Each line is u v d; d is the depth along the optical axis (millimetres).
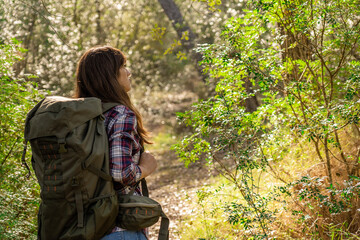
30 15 10297
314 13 3191
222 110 3191
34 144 1855
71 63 10523
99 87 2129
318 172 3492
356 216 3057
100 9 13125
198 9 12477
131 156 1984
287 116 3783
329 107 3365
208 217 4340
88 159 1815
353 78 3010
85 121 1851
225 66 3377
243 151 3004
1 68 4332
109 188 1891
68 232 1839
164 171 9492
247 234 3473
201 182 7320
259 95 7719
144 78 17312
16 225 3697
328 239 3129
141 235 2020
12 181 4070
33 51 10797
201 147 3477
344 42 3180
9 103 4164
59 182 1807
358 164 3225
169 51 7605
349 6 3111
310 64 3609
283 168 3807
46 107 1884
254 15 3525
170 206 6148
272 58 3412
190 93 16781
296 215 3363
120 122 1970
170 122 14688
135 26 15609
